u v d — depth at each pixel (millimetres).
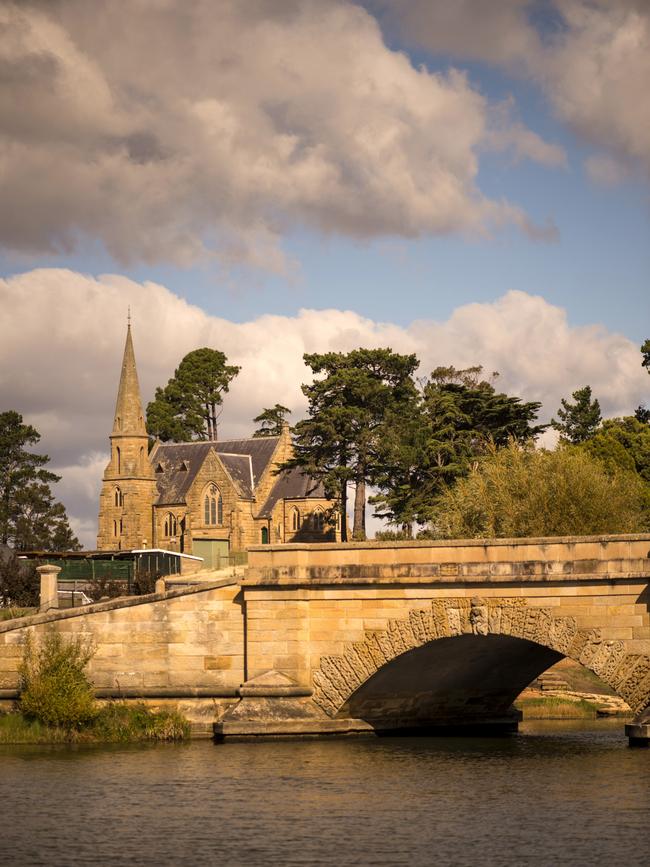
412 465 111062
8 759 48219
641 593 48094
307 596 52594
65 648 54625
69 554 102125
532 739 54906
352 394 125250
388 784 42719
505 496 73000
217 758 47969
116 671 54812
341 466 122688
